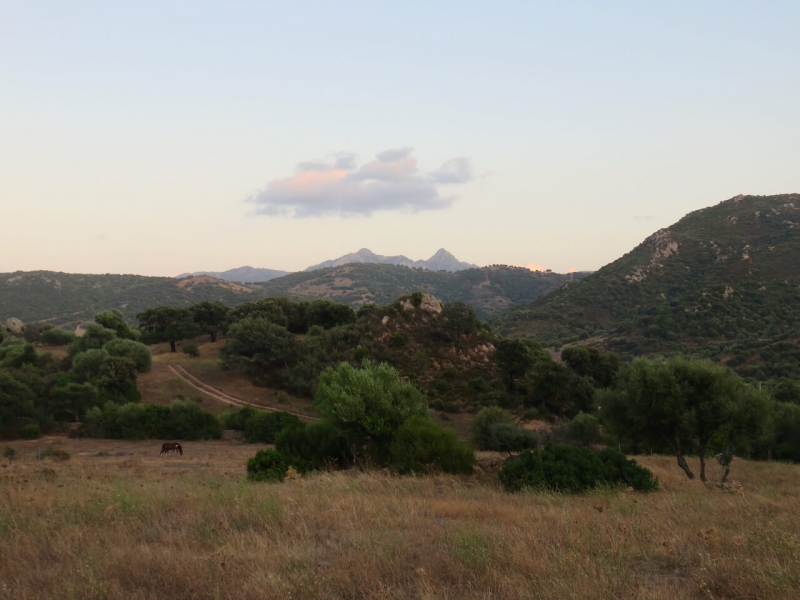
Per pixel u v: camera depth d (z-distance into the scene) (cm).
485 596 524
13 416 4688
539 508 1041
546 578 562
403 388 2208
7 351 6731
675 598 516
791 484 2127
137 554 649
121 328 8831
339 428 2092
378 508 974
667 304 13825
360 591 548
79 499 978
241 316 9106
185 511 923
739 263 15325
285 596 518
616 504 1103
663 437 2123
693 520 906
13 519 795
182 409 4991
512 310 19738
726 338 11219
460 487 1404
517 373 6950
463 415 6125
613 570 589
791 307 12062
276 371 7144
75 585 540
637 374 2058
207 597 529
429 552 684
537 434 4381
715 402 1959
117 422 4759
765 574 564
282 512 891
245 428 4969
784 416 3703
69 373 5991
